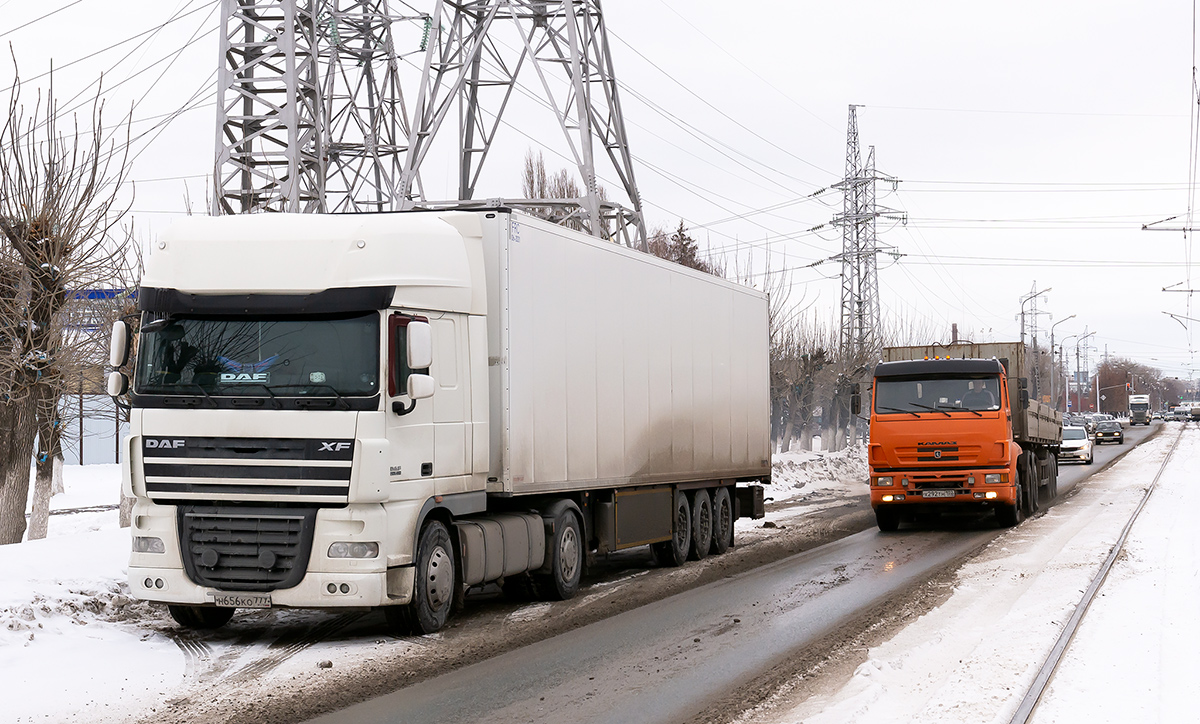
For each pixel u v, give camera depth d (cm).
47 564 1219
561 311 1297
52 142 1605
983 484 2108
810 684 849
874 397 2172
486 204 2464
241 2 2658
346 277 994
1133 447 6378
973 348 2527
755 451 1956
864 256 5541
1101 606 1170
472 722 745
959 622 1118
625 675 888
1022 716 726
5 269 1612
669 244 5194
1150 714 736
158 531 1002
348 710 776
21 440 1636
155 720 746
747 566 1623
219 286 1002
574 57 2698
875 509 2181
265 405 984
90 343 2016
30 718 745
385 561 985
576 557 1343
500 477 1164
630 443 1477
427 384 998
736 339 1884
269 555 976
